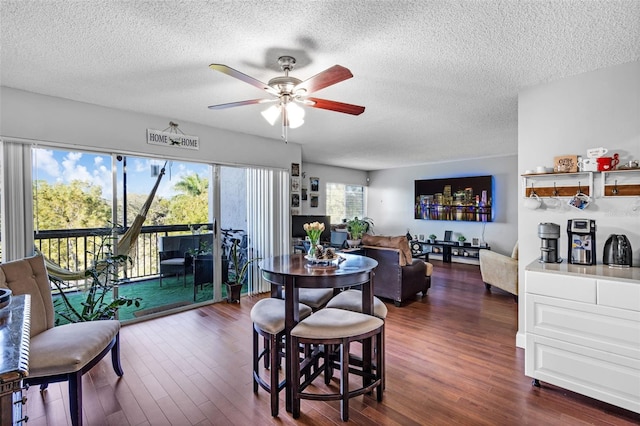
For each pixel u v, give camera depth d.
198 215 4.18
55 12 1.66
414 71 2.40
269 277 2.02
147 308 3.78
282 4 1.60
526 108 2.70
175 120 3.68
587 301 1.96
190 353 2.69
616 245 2.18
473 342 2.90
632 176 2.23
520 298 2.79
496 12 1.67
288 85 2.03
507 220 6.30
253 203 4.56
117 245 3.27
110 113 3.24
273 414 1.88
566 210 2.50
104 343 2.00
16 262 2.07
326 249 2.39
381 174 8.45
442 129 4.21
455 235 7.08
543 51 2.09
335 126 4.05
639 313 1.80
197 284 4.20
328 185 7.82
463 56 2.16
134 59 2.21
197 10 1.66
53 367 1.67
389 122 3.86
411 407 1.96
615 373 1.88
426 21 1.75
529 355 2.18
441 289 4.79
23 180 2.78
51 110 2.91
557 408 1.95
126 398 2.06
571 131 2.47
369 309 2.10
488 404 1.99
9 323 1.04
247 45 2.02
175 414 1.90
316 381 2.29
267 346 2.40
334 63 2.27
